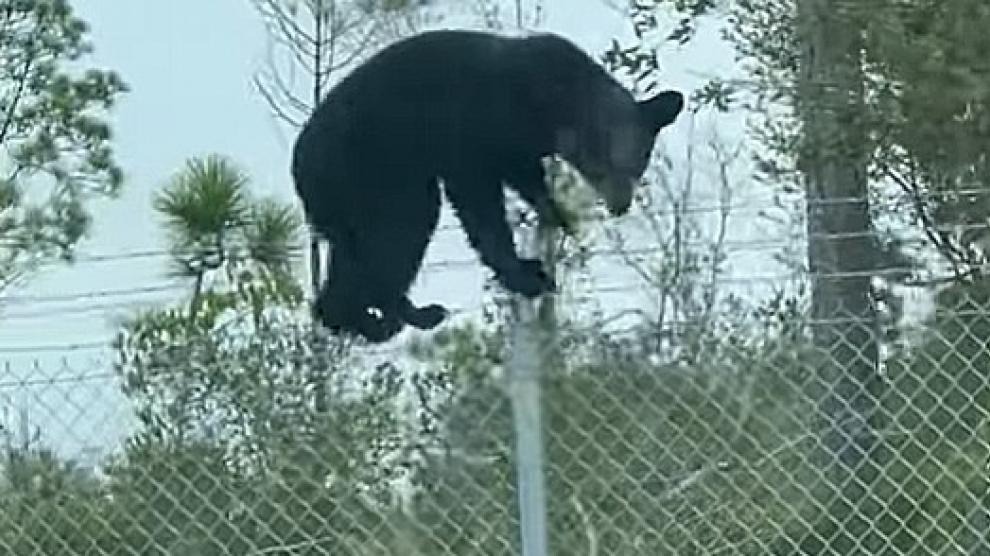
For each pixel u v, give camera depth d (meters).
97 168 23.06
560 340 9.34
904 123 15.45
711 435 9.56
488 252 10.98
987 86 14.93
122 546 9.30
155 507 9.36
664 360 9.55
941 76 15.09
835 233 11.80
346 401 9.55
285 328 10.72
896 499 9.70
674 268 10.90
